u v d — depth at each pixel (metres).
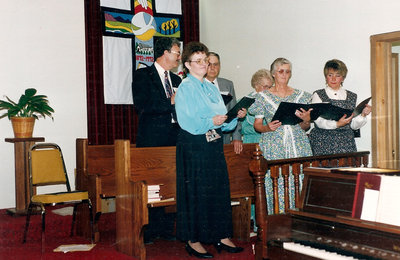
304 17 4.89
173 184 3.64
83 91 5.67
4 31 5.11
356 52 4.36
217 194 3.23
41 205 3.62
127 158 3.46
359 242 1.78
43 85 5.37
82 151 4.05
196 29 6.52
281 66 3.82
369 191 1.78
